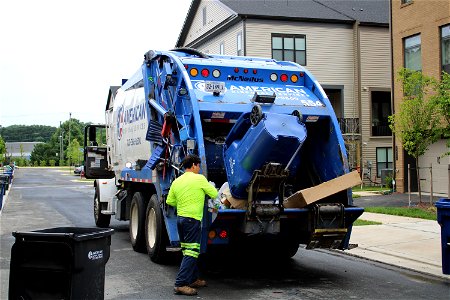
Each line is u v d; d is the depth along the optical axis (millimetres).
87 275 5078
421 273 8570
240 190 7422
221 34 32062
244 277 8297
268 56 29359
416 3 22500
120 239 12266
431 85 18656
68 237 4941
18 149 157125
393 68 23891
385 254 9992
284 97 8562
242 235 7637
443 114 16656
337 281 8031
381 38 31703
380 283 7898
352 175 7691
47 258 5016
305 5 32219
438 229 12398
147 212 9625
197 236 7137
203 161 7484
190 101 8039
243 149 7297
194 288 7555
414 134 17547
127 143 11469
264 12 29578
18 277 5062
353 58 31422
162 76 9367
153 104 9547
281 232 7973
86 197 27109
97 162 14000
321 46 30688
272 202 7398
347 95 31297
